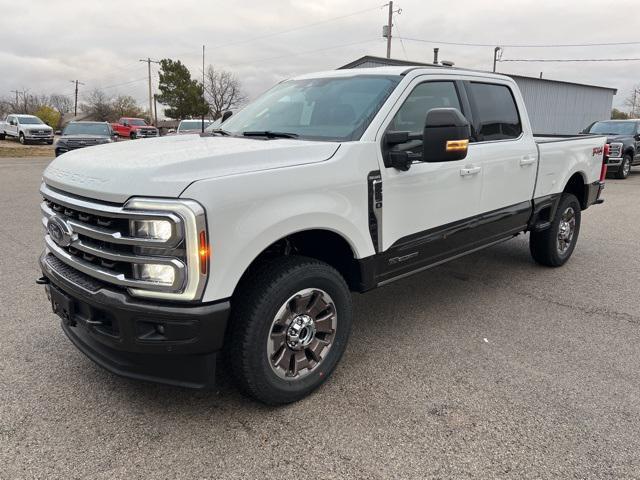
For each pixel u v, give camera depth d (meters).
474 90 4.39
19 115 34.75
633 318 4.47
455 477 2.50
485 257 6.43
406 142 3.59
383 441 2.77
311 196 2.95
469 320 4.41
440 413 3.02
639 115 75.94
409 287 5.28
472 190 4.23
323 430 2.86
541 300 4.90
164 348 2.60
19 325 4.18
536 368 3.56
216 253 2.54
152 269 2.54
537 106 30.12
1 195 11.27
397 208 3.54
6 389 3.24
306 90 4.11
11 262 5.96
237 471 2.54
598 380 3.40
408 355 3.75
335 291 3.19
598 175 6.28
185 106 55.81
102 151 3.16
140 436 2.80
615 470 2.54
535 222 5.30
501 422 2.93
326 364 3.24
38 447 2.70
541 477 2.50
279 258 3.02
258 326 2.82
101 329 2.76
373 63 21.78
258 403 3.11
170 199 2.46
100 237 2.63
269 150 2.96
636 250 6.83
